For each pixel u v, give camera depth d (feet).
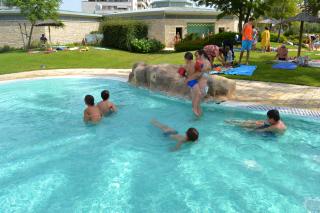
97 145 24.31
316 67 50.75
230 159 21.22
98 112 29.04
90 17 119.24
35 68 61.57
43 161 21.97
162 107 33.32
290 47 94.17
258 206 16.21
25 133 27.22
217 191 17.71
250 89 37.35
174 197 17.33
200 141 24.06
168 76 38.11
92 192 18.04
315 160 20.71
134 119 29.63
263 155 21.57
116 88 43.42
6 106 35.63
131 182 18.94
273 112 24.14
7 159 22.35
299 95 33.91
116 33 100.73
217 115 29.63
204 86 29.76
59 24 89.45
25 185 18.89
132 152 22.97
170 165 20.85
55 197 17.62
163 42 112.68
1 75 54.39
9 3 88.99
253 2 88.38
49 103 36.70
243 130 25.67
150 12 112.88
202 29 118.01
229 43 54.75
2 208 16.69
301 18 54.60
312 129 25.12
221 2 91.50
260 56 64.80
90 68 62.28
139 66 43.73
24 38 102.37
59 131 27.45
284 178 18.72
